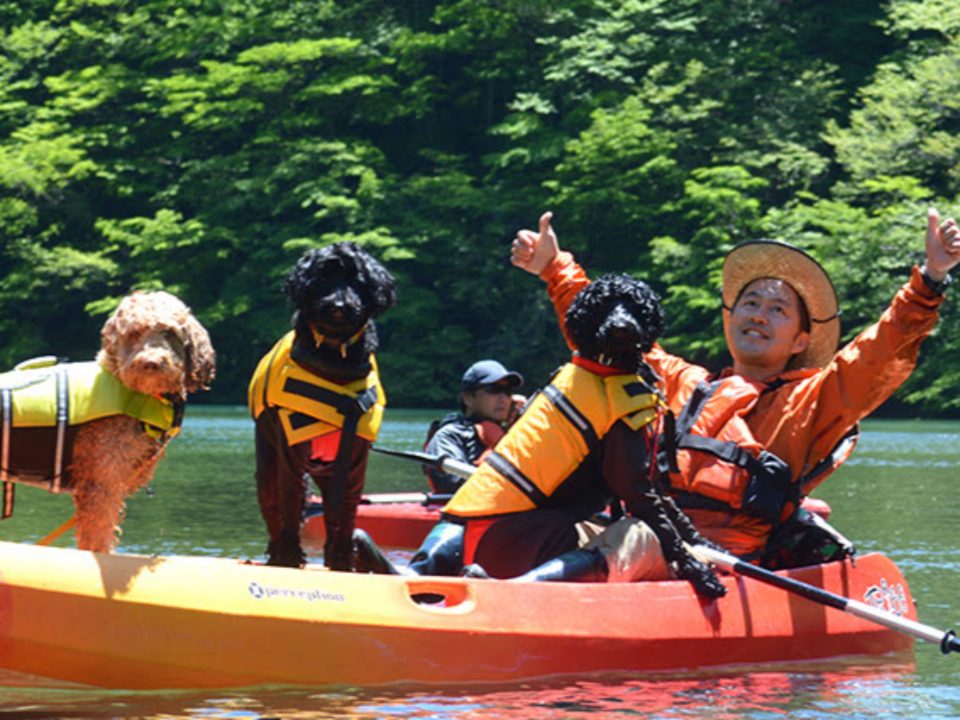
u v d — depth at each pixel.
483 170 77.25
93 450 7.63
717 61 67.00
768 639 8.75
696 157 65.75
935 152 57.25
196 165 73.56
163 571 7.24
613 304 8.48
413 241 68.50
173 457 29.23
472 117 79.75
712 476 9.34
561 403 8.59
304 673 7.40
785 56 68.75
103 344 7.76
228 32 77.50
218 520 16.08
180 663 7.15
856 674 8.46
